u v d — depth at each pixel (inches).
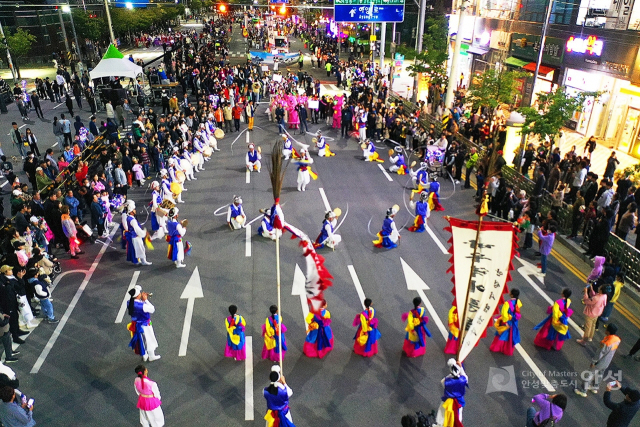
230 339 420.5
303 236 325.7
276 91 1371.8
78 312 503.8
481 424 363.9
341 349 446.0
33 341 460.4
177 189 764.6
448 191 827.4
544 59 1214.3
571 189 711.1
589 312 438.0
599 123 1088.8
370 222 708.0
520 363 428.5
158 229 660.7
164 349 445.4
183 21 4638.3
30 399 364.2
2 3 1863.9
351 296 526.3
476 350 445.7
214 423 363.6
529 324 479.8
